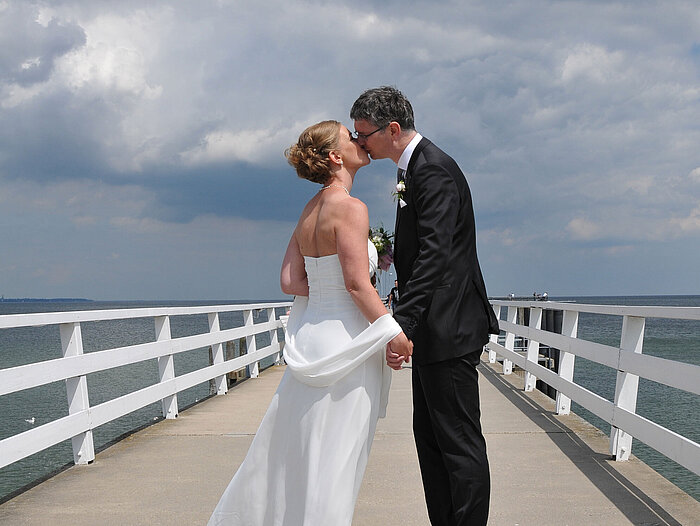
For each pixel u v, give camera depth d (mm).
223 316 129250
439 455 3469
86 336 49188
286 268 3410
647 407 12828
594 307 6258
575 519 4234
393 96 3256
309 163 3154
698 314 4125
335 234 3094
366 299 3039
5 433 9125
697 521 4164
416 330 3266
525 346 15758
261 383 11367
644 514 4309
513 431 6949
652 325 88062
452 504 3408
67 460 7824
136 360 6844
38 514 4453
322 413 3057
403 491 4918
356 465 3084
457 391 3270
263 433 3203
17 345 40750
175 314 8156
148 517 4383
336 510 2992
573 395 6965
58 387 14531
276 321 14438
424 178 3209
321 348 3090
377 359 3180
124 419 10797
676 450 4309
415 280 3107
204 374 9062
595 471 5355
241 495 3201
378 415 3221
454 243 3285
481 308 3369
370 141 3295
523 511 4402
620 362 5516
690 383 4250
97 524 4258
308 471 3033
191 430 7242
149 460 5898
